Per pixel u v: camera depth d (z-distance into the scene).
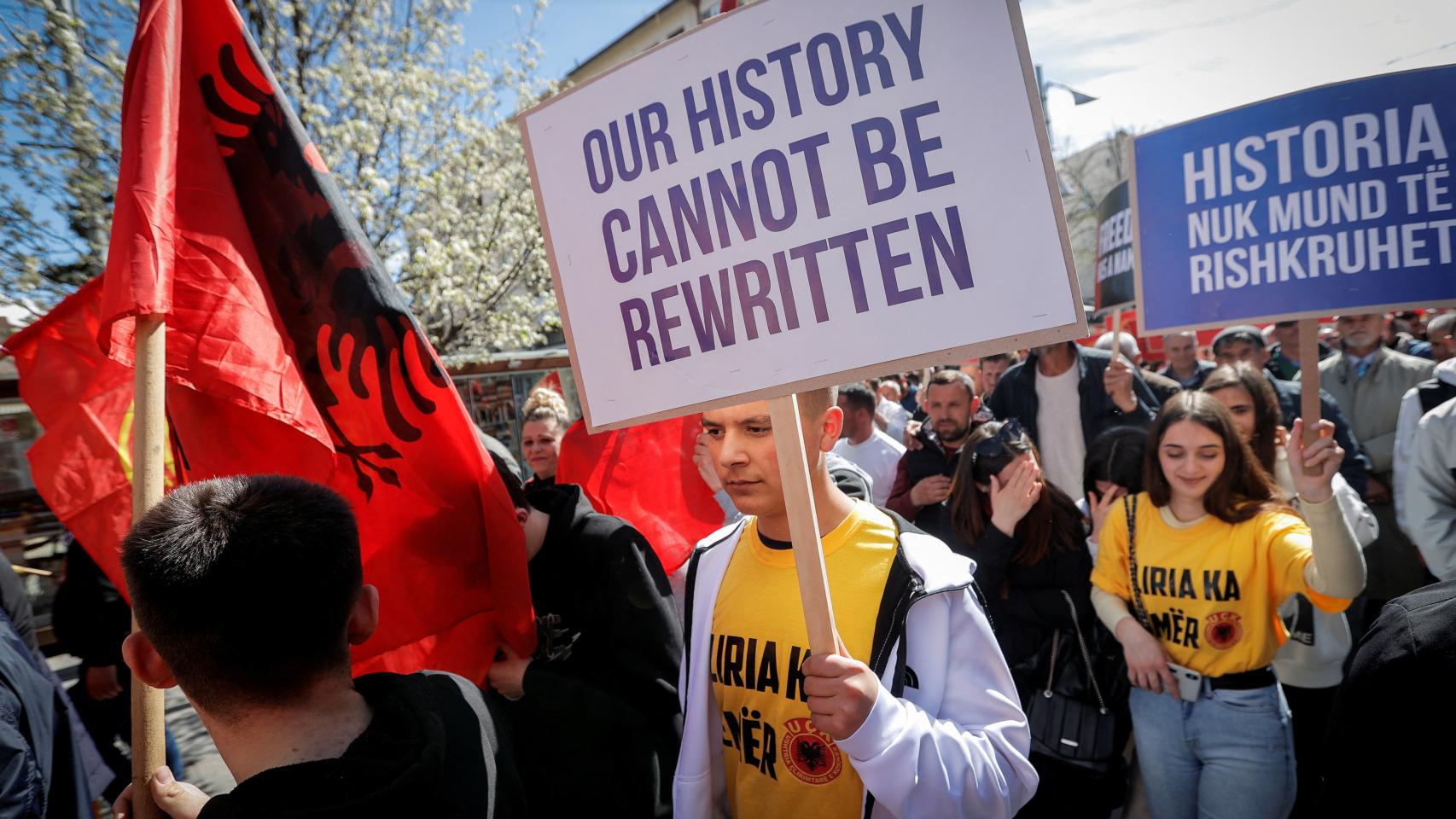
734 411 1.34
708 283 1.19
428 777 0.89
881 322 1.08
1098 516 2.63
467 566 1.72
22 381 1.55
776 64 1.11
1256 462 2.12
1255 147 2.21
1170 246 2.36
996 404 4.61
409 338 1.63
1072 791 2.17
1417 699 0.90
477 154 8.77
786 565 1.39
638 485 2.54
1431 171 2.01
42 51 6.07
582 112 1.27
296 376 1.47
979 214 1.03
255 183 1.61
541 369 10.74
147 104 1.37
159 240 1.31
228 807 0.84
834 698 1.07
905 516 3.30
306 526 0.96
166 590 0.91
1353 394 3.95
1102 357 4.23
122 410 1.58
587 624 1.89
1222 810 2.04
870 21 1.06
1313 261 2.11
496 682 1.78
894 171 1.06
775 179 1.13
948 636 1.28
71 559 2.96
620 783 1.71
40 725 1.70
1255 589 2.04
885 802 1.11
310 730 0.95
